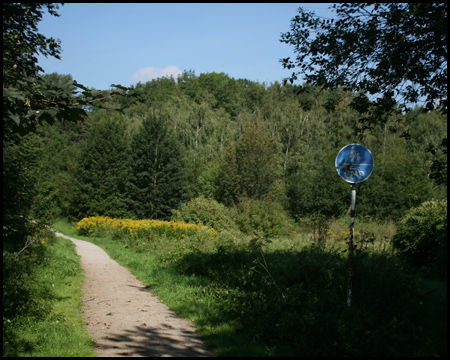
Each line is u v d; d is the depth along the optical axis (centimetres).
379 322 564
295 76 863
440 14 658
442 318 582
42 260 1027
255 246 1112
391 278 640
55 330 568
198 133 5641
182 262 1162
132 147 4488
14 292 637
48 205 1570
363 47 769
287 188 4178
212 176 4500
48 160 5262
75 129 6388
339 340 506
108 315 694
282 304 650
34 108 424
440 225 1019
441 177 751
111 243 2117
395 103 843
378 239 1419
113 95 446
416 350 488
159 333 597
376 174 3819
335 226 2583
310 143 5422
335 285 715
